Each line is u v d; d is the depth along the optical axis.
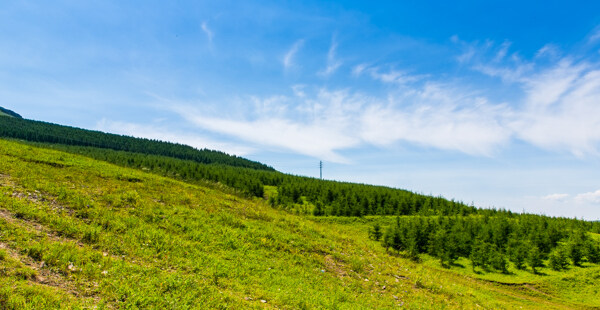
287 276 14.20
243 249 16.33
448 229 54.38
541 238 46.59
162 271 10.98
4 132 166.12
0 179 17.00
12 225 10.92
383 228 58.06
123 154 152.00
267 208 31.94
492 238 50.81
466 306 16.88
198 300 9.31
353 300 13.08
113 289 8.73
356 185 107.19
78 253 10.38
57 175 20.86
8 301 6.66
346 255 20.92
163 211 18.94
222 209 24.02
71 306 7.24
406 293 16.36
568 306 28.23
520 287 32.62
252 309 9.70
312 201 88.62
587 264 38.78
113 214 15.87
